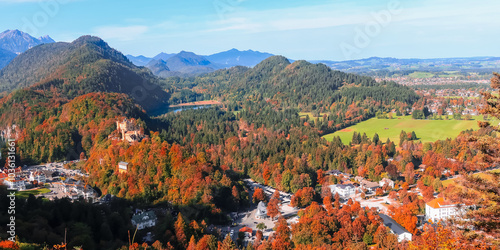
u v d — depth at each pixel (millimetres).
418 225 161875
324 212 161125
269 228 163500
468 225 59281
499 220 55969
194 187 174750
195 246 128125
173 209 166625
